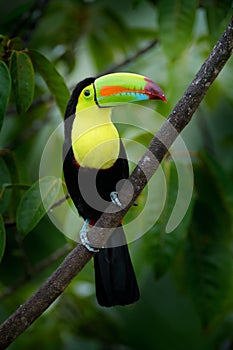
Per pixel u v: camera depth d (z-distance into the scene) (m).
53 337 11.86
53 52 12.23
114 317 12.09
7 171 9.69
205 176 9.98
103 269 8.80
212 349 13.13
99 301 8.79
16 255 11.02
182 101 7.53
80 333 12.09
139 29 11.94
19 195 9.67
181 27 9.80
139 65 11.61
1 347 8.03
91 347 12.30
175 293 13.45
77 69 12.35
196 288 10.26
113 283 8.80
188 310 13.40
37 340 11.82
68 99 9.46
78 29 12.12
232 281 10.48
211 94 11.22
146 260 9.55
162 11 9.85
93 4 12.07
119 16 11.97
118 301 8.80
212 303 10.24
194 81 7.52
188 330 13.30
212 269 10.23
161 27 9.82
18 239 10.05
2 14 13.79
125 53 12.09
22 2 13.88
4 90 8.51
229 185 9.93
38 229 11.43
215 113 13.30
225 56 7.43
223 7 10.25
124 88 8.70
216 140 13.17
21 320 8.01
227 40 7.41
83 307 11.59
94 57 12.22
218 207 10.08
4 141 11.88
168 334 13.34
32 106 11.80
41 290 8.00
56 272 8.00
